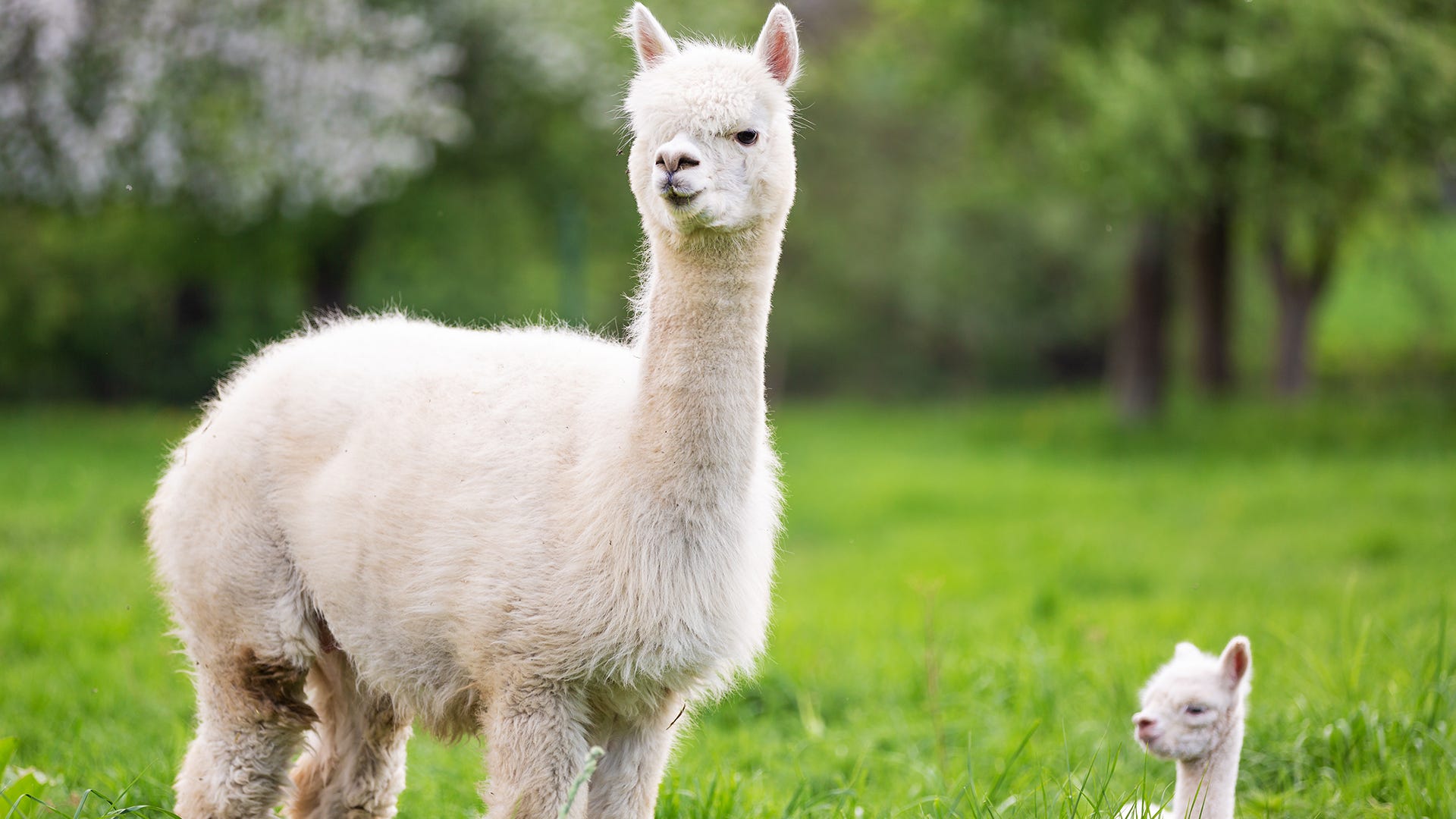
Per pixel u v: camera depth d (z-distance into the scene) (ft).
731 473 20.06
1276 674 33.14
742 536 20.36
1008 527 68.59
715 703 25.50
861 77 146.10
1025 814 24.29
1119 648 38.06
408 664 21.36
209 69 65.67
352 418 22.12
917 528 71.20
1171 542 61.31
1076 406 132.98
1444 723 26.94
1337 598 45.42
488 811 20.66
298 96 68.44
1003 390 183.01
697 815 23.95
